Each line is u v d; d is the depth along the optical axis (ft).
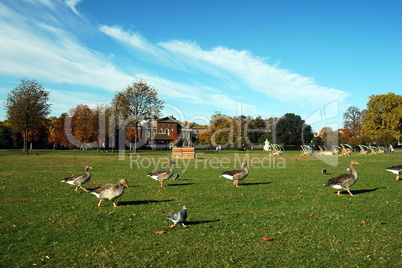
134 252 20.56
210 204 35.50
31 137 270.87
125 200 37.91
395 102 266.36
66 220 28.22
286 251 20.79
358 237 23.62
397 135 264.31
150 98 192.95
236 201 37.24
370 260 19.30
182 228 25.86
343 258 19.65
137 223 27.37
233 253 20.39
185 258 19.54
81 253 20.42
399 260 19.34
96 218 28.96
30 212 31.30
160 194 42.27
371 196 40.34
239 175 49.29
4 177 60.64
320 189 46.62
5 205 34.55
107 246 21.66
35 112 182.70
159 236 23.80
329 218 29.01
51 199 38.27
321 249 21.17
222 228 25.90
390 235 24.06
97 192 33.68
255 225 26.78
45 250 20.98
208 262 18.97
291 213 31.09
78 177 43.93
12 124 180.65
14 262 18.99
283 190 45.75
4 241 22.62
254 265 18.57
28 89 182.39
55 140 280.72
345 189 44.37
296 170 79.46
